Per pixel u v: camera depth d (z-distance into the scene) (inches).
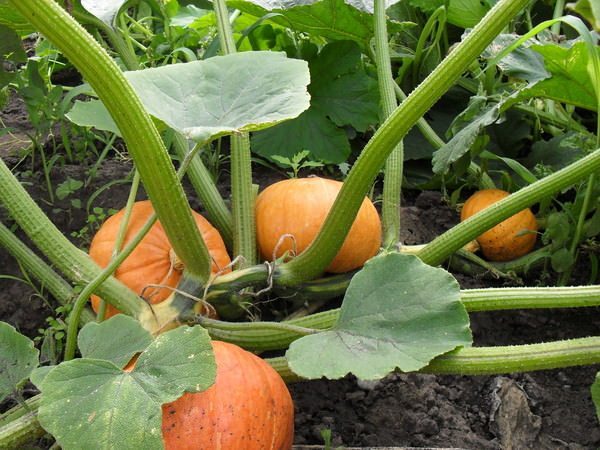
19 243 53.2
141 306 47.6
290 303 56.7
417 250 57.8
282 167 70.9
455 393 52.3
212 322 47.1
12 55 56.2
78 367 36.1
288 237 54.0
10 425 39.7
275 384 41.8
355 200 46.8
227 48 61.4
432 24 76.7
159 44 78.7
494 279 65.1
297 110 41.9
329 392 52.2
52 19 34.7
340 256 54.6
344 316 42.3
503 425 49.9
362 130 69.4
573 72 58.2
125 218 50.5
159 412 34.6
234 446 38.7
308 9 69.6
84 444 33.9
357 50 70.9
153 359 36.8
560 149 70.2
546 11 93.2
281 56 46.5
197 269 47.5
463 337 40.3
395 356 39.2
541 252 63.5
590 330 60.2
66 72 92.6
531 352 42.9
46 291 57.8
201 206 64.9
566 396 54.3
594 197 59.8
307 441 49.0
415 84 81.2
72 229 62.3
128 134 39.1
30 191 64.7
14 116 79.9
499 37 68.2
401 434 49.3
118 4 64.0
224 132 40.4
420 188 74.1
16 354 40.2
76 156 69.8
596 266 62.2
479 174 69.8
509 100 59.7
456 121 64.7
